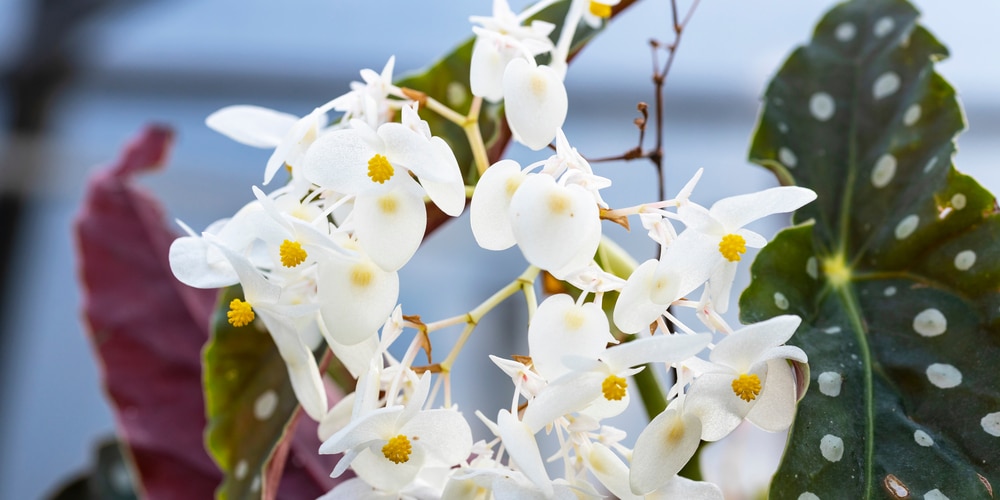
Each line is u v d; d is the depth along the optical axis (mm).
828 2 1161
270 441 425
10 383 1258
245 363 443
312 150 374
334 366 478
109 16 1221
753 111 1207
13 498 1265
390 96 420
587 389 365
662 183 434
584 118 1225
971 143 1142
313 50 1270
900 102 445
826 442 390
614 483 375
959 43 1126
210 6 1234
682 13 1176
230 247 370
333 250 371
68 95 1277
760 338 368
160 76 1274
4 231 1250
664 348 358
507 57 396
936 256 419
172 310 521
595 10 413
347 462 370
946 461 388
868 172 440
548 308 372
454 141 457
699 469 437
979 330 405
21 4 1224
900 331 411
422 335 386
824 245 435
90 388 1292
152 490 496
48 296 1294
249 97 1295
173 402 509
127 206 536
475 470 366
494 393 1093
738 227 372
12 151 1243
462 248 1201
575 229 367
